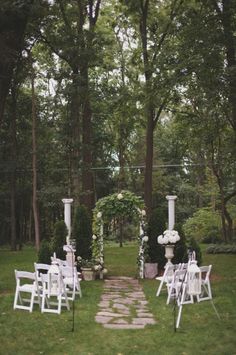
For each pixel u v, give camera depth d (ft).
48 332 24.58
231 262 56.44
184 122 70.49
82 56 67.21
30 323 26.27
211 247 67.46
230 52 53.31
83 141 71.97
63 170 84.43
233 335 23.97
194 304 31.30
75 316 27.86
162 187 115.65
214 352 21.52
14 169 82.99
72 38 68.39
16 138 84.94
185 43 52.80
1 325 26.02
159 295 35.88
